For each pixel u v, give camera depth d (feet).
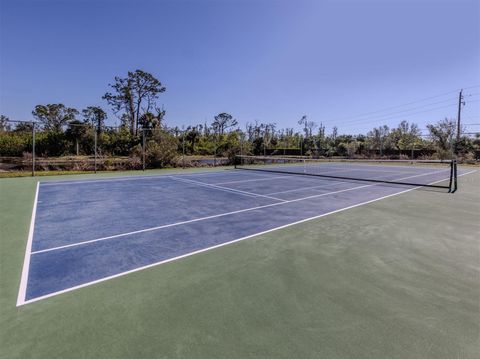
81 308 8.90
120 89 138.41
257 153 120.06
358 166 83.05
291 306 8.98
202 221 19.33
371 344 7.23
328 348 7.07
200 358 6.72
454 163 33.45
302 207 23.94
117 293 9.83
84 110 130.31
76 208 23.12
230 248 14.16
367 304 9.09
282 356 6.80
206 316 8.44
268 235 16.22
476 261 12.51
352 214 21.40
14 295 9.70
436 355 6.84
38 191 31.35
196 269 11.75
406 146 117.80
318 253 13.46
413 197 28.99
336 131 158.40
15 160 55.11
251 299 9.40
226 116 193.47
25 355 6.82
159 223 18.79
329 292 9.85
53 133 77.51
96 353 6.89
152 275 11.21
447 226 18.10
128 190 32.58
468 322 8.14
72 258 12.94
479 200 27.27
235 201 26.48
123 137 89.15
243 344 7.22
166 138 64.59
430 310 8.75
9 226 17.94
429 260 12.62
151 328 7.88
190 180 42.83
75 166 55.83
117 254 13.43
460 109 104.01
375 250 13.83
